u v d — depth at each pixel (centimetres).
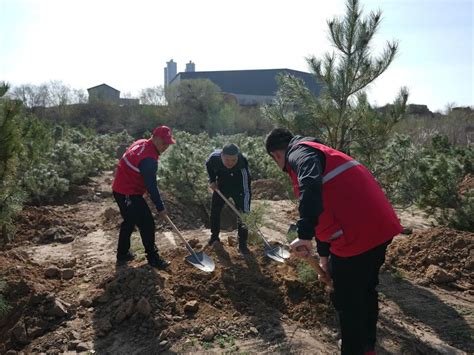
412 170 600
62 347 350
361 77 518
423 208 706
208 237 643
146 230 464
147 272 423
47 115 3422
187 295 404
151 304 383
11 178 524
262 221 526
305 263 419
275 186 1022
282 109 555
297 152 283
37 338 364
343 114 520
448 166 676
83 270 494
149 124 3453
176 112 3494
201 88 3509
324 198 281
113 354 339
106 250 586
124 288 411
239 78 5019
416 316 403
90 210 839
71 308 395
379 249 284
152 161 458
